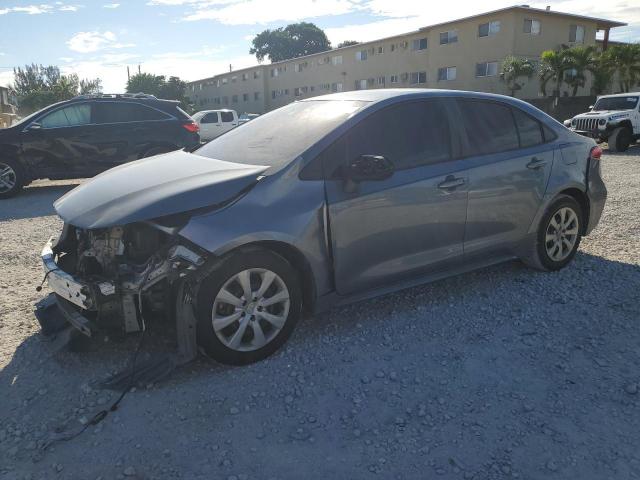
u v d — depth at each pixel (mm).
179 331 3133
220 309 3158
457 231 4023
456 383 3062
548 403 2850
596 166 4926
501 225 4285
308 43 72750
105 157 10078
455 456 2465
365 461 2447
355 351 3445
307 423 2729
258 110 55188
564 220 4734
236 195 3178
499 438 2582
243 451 2525
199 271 3055
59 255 3781
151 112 10383
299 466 2422
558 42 33844
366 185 3559
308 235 3326
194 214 3068
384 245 3674
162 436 2635
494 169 4156
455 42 34562
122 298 3033
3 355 3449
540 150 4500
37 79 73188
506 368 3213
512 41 31359
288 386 3059
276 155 3566
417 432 2643
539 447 2512
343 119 3645
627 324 3729
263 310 3285
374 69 41250
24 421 2768
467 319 3883
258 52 74250
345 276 3543
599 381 3045
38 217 8055
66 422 2754
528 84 32406
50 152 9805
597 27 37438
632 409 2779
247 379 3133
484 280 4641
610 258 5168
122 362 3318
